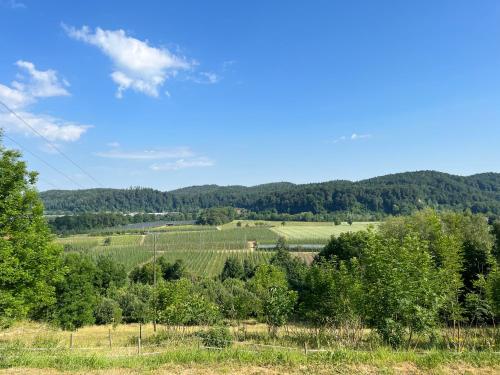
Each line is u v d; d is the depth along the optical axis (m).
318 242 113.75
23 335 27.16
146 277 84.69
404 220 47.47
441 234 25.09
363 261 22.94
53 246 21.66
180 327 34.44
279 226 152.00
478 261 30.53
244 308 32.72
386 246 18.88
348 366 10.98
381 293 16.83
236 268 85.00
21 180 20.03
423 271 16.70
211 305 32.69
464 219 44.88
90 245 106.31
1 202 19.14
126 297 52.97
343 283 22.88
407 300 15.66
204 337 21.56
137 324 49.09
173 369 11.39
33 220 20.59
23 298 19.36
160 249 121.81
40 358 12.73
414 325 15.96
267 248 116.00
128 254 112.75
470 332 23.52
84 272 45.06
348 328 23.69
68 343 24.50
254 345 19.45
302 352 13.44
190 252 117.81
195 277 82.75
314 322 26.03
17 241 19.41
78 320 43.22
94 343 25.33
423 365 10.87
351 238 48.28
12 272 18.28
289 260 75.19
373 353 12.20
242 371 10.93
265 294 31.16
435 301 16.27
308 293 25.52
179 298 30.59
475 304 21.89
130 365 12.04
